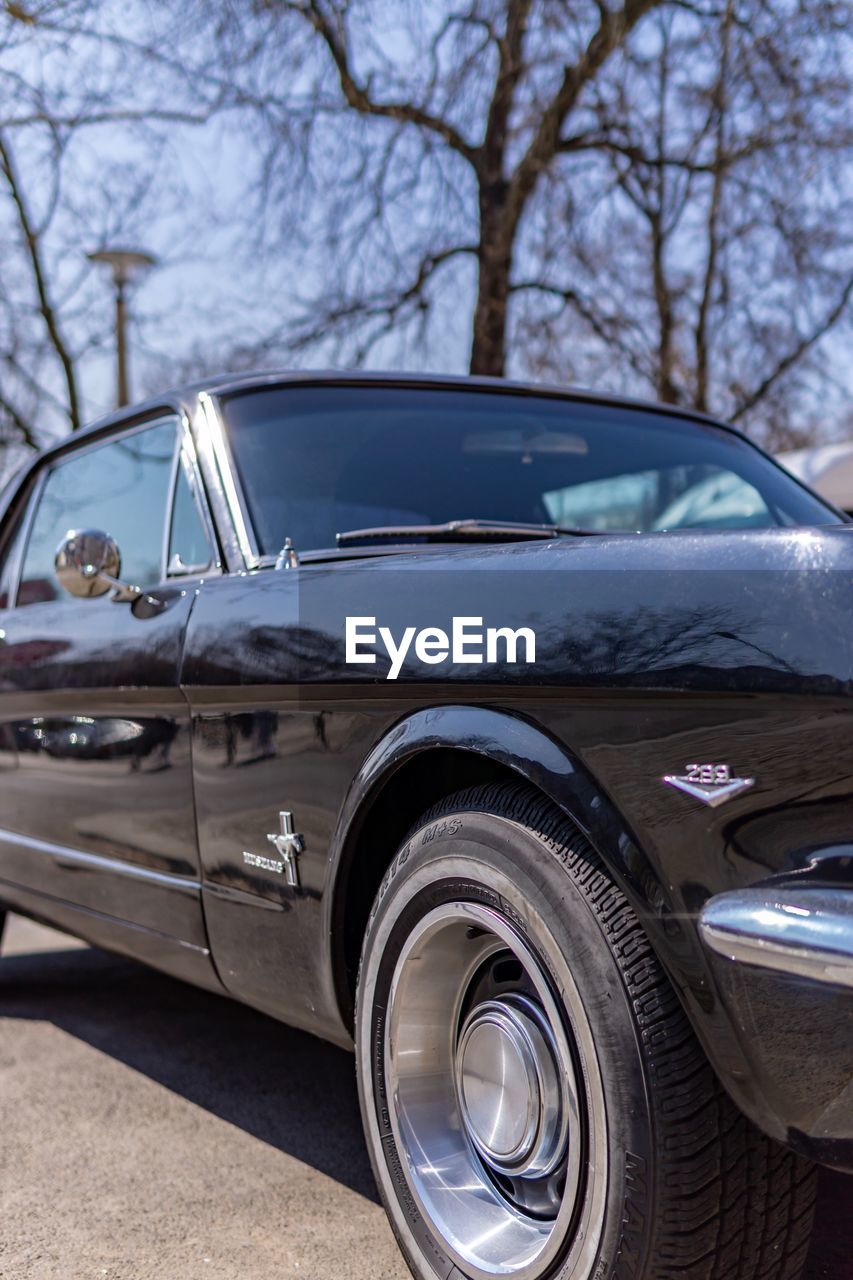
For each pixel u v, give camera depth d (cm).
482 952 193
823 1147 149
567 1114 165
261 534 259
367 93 921
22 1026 375
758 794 149
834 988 140
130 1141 278
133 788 275
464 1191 188
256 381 296
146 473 312
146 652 262
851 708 142
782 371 1050
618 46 920
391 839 215
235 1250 224
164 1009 391
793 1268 168
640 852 158
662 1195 154
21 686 324
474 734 178
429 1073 197
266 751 226
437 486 282
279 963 230
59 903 324
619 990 158
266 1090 313
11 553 392
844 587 145
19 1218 239
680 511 309
